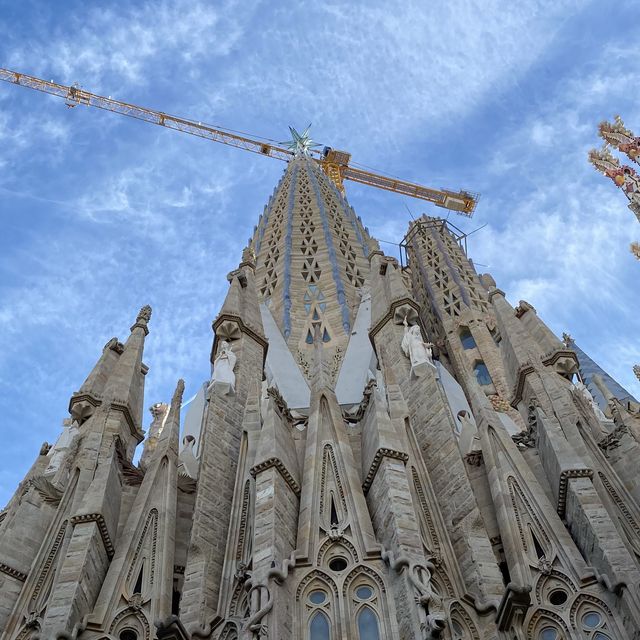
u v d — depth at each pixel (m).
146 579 24.67
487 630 22.69
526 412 33.22
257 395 30.44
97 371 35.91
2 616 25.14
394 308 38.78
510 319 37.00
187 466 31.81
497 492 26.52
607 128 46.41
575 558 23.61
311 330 44.97
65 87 109.94
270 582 21.28
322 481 25.62
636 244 39.16
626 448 28.56
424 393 32.88
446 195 111.44
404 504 23.75
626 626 21.41
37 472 33.72
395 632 20.47
